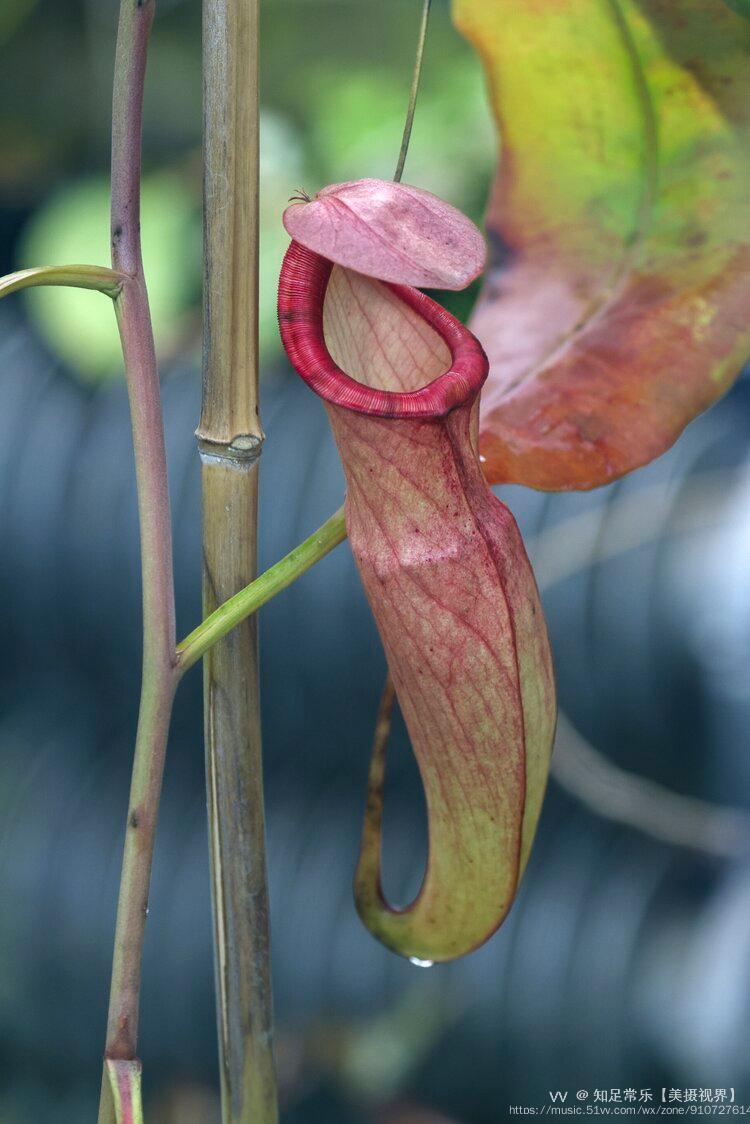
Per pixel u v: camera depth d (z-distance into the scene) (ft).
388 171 5.80
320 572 5.84
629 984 5.87
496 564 2.53
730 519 4.91
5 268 7.46
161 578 2.47
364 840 2.64
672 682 5.08
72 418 6.61
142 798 2.49
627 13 2.74
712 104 2.77
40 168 7.55
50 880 7.27
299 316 2.52
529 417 2.71
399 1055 6.38
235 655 2.54
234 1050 2.60
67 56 7.42
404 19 6.20
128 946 2.50
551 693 2.57
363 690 6.00
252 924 2.58
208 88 2.45
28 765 7.51
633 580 5.06
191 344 6.15
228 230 2.47
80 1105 7.25
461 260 2.45
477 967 6.22
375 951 6.46
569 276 2.80
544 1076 6.15
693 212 2.78
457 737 2.55
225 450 2.51
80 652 6.95
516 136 2.82
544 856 6.24
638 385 2.73
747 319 2.74
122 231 2.45
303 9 6.24
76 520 6.51
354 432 2.51
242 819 2.57
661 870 6.02
